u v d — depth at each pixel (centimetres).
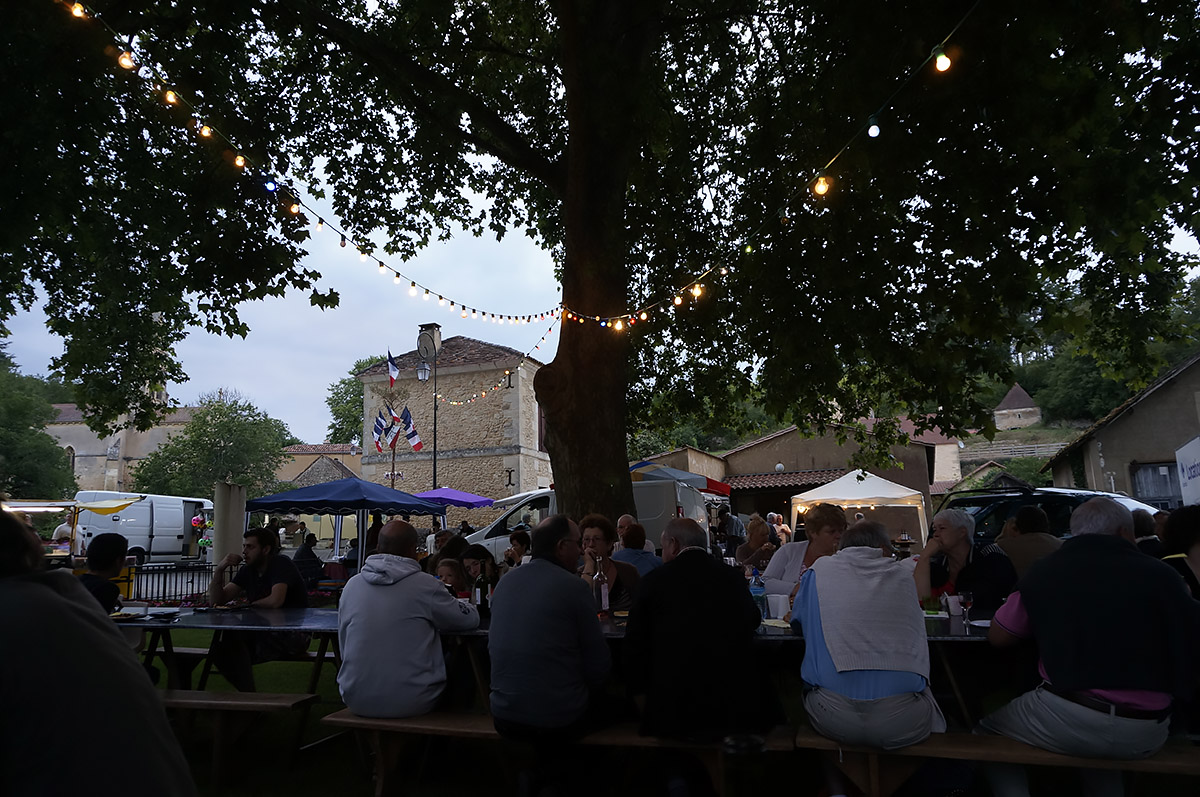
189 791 139
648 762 440
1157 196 611
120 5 652
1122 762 302
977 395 863
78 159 775
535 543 393
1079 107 547
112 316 1046
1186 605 297
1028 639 382
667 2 786
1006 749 318
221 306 929
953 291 760
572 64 730
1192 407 1972
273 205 868
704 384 1155
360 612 407
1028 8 525
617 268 779
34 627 131
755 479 2653
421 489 2667
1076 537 329
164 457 3756
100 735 128
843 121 677
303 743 509
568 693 356
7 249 700
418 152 1038
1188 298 919
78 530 2350
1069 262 760
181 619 510
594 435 745
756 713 346
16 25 608
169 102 650
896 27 596
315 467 3628
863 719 318
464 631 438
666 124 866
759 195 832
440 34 896
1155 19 524
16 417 4012
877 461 1260
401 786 417
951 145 645
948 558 512
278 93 927
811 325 808
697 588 361
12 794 123
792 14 830
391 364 2456
